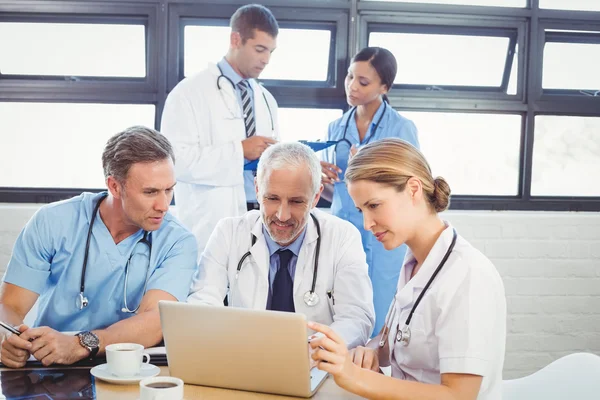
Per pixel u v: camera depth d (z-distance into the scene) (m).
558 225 3.47
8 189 3.46
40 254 1.94
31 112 3.41
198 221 2.89
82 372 1.54
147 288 1.94
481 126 3.64
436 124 3.63
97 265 1.94
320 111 3.57
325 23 3.49
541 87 3.63
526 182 3.65
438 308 1.48
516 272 3.47
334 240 2.08
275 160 1.94
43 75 3.42
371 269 3.07
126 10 3.35
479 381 1.41
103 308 1.97
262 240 2.07
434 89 3.62
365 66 3.07
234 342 1.41
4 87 3.36
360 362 1.64
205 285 2.08
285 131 3.57
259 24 2.90
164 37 3.39
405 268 1.67
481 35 3.58
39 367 1.57
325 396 1.43
